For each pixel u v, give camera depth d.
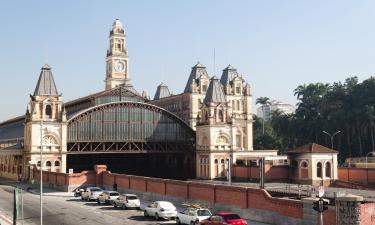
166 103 139.00
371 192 59.66
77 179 74.06
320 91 141.00
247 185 72.94
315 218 35.84
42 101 85.31
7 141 107.75
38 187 79.50
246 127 129.75
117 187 70.94
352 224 32.81
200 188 51.66
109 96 109.12
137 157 113.56
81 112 88.25
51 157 84.81
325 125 132.00
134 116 93.44
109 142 90.62
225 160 94.75
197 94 124.62
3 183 86.50
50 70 87.94
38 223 42.62
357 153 129.25
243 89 130.62
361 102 129.50
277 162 98.12
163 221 43.84
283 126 147.50
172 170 108.38
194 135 99.88
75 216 46.88
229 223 33.91
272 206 41.28
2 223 42.03
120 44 151.88
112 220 44.34
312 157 77.44
